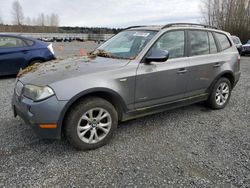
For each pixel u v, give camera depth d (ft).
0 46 24.18
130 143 11.53
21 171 9.18
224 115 15.48
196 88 14.48
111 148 11.03
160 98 12.76
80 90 9.90
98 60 12.24
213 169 9.50
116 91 10.85
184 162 9.96
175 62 13.08
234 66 16.57
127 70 11.27
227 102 16.99
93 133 10.78
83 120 10.48
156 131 12.91
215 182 8.71
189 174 9.16
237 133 12.83
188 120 14.52
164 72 12.46
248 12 105.81
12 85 22.47
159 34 12.74
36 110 9.58
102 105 10.71
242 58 57.41
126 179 8.81
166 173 9.20
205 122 14.26
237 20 107.96
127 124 13.75
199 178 8.93
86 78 10.21
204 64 14.46
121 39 14.26
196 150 10.95
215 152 10.80
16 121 13.71
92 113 10.62
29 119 9.87
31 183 8.51
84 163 9.80
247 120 14.67
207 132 12.89
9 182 8.53
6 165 9.53
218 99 16.22
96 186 8.43
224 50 16.29
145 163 9.85
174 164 9.80
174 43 13.33
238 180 8.84
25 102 10.02
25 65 25.40
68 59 13.11
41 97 9.57
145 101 12.17
